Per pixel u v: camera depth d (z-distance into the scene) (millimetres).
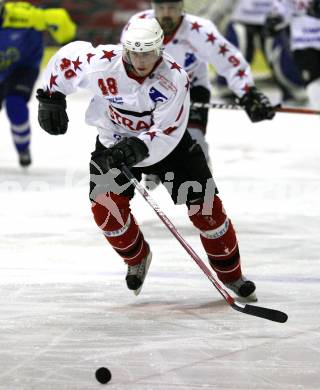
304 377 7406
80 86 9109
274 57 25109
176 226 12938
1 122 23672
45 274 10516
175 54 12289
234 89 12305
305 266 10891
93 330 8602
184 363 7734
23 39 16234
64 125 9438
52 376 7438
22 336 8414
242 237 12305
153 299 9594
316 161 18109
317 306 9359
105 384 7262
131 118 8938
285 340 8320
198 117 12508
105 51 8773
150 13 12117
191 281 10258
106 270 10727
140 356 7910
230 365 7688
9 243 11953
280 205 14336
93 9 29438
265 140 20734
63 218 13414
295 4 18688
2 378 7387
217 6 24875
